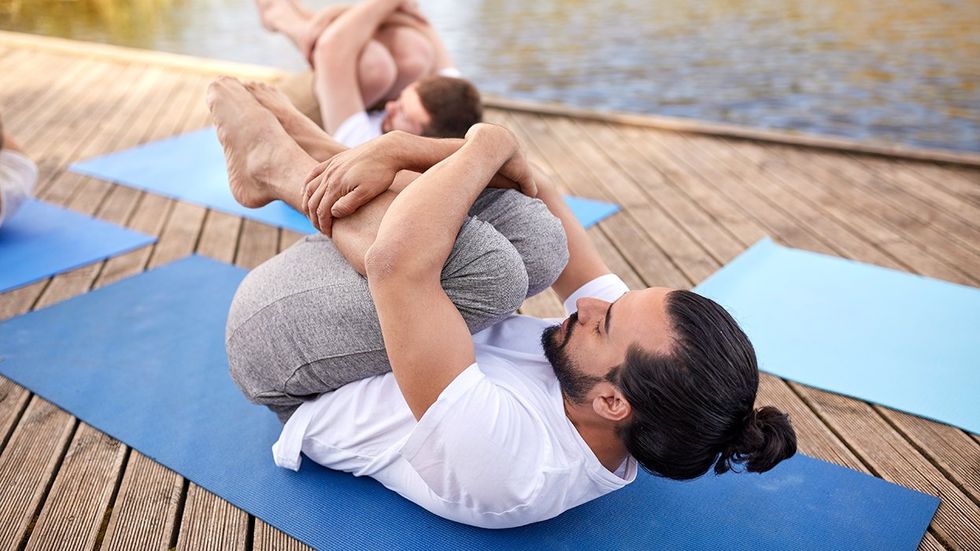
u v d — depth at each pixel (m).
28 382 1.95
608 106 5.65
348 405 1.48
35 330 2.19
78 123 4.35
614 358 1.25
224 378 1.96
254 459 1.66
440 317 1.24
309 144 1.68
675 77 6.40
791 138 4.09
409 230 1.23
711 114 5.43
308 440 1.55
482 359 1.43
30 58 5.90
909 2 9.00
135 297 2.39
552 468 1.28
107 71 5.58
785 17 8.52
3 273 2.54
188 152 3.85
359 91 2.84
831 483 1.60
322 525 1.47
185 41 7.68
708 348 1.18
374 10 2.82
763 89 6.02
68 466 1.65
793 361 2.06
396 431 1.44
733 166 3.78
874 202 3.31
